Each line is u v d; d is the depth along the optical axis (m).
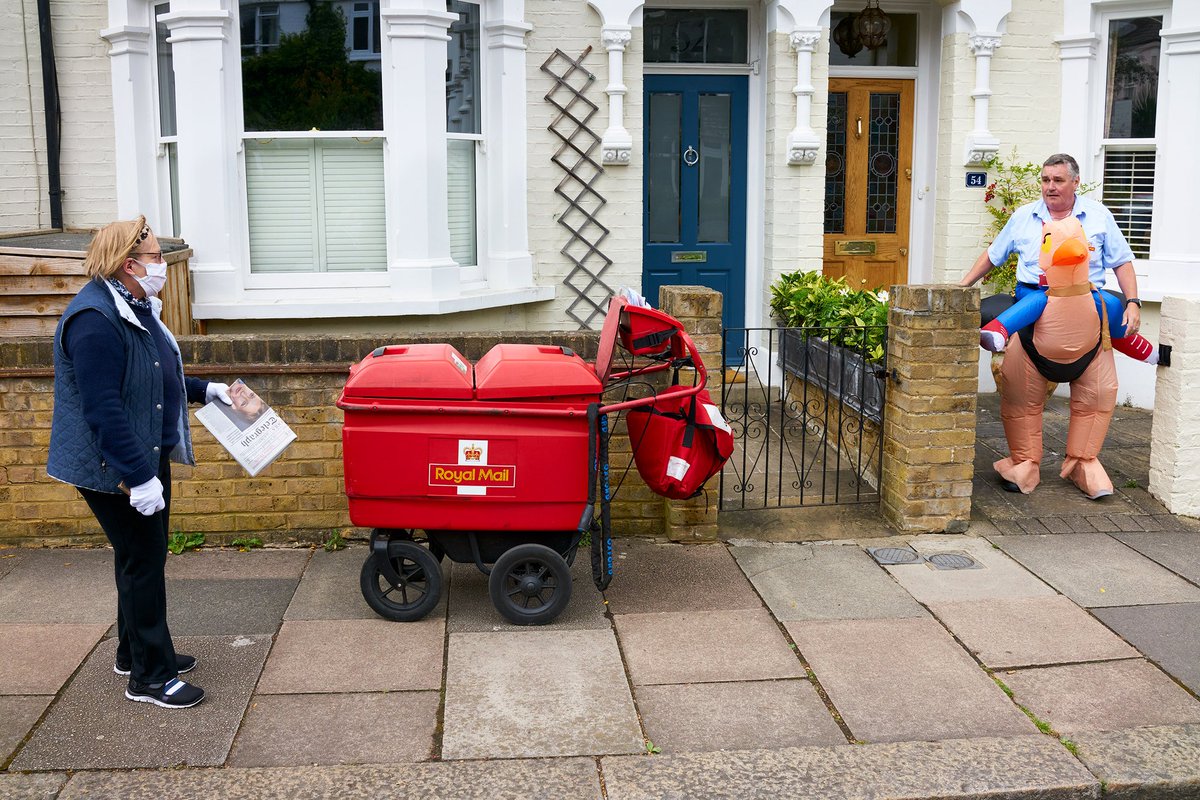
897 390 5.84
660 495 5.41
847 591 5.06
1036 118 8.38
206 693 4.08
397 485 4.48
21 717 3.90
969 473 5.77
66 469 3.76
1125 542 5.65
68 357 3.75
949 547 5.61
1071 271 5.79
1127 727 3.88
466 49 7.52
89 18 7.61
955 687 4.16
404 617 4.68
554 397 4.48
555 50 7.77
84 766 3.61
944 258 8.49
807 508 6.08
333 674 4.24
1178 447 5.96
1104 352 6.09
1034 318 5.95
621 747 3.75
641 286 8.12
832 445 7.16
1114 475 6.56
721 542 5.67
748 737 3.82
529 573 4.67
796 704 4.04
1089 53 8.20
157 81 7.54
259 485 5.55
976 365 5.67
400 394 4.43
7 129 7.71
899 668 4.31
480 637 4.56
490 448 4.46
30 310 5.84
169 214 7.67
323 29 7.11
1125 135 8.31
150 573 3.90
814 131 8.09
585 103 7.85
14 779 3.53
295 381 5.46
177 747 3.73
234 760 3.66
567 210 7.95
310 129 7.19
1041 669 4.30
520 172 7.82
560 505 4.55
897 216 8.84
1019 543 5.66
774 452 7.06
